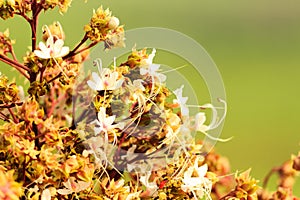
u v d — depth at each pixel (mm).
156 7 5188
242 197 659
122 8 5047
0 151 605
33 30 647
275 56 4742
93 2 3559
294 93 3984
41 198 608
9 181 581
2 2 639
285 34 5121
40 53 628
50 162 605
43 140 628
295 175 760
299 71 4449
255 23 5301
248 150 2922
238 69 4410
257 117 3467
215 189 758
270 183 1482
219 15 5344
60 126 695
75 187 611
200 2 5430
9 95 640
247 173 667
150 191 652
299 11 5512
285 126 3344
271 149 3002
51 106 696
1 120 671
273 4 5508
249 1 5590
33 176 610
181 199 651
